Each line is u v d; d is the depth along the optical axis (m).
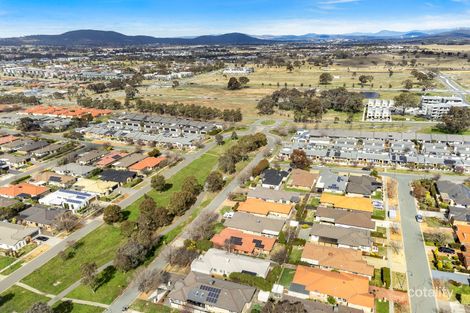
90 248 97.62
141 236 93.00
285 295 76.75
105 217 106.94
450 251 90.81
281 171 140.75
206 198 125.00
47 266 90.31
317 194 126.00
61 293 80.81
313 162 155.25
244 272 83.69
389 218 108.69
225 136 196.88
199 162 159.38
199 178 142.25
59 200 121.00
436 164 145.12
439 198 119.88
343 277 78.88
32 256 94.44
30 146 175.38
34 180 141.12
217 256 88.00
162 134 192.88
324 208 110.75
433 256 90.38
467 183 130.50
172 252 94.00
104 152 169.12
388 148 166.12
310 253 89.56
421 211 112.56
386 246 94.81
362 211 109.62
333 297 74.88
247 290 76.38
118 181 136.62
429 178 135.62
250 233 102.19
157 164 153.12
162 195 128.00
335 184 128.88
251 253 93.12
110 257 93.44
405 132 189.75
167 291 80.44
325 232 98.38
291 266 87.94
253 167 149.88
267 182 132.12
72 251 96.25
